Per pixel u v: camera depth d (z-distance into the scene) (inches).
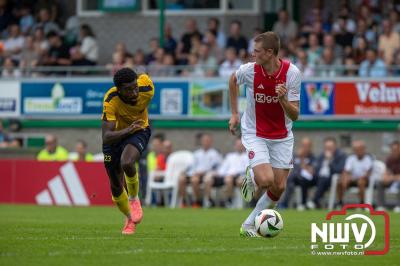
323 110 2394.2
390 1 2659.9
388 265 852.6
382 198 2158.0
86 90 2578.7
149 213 1838.1
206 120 2496.3
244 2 2859.3
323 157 2172.7
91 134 2586.1
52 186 2240.4
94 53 2760.8
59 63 2741.1
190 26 2691.9
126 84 1064.8
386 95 2363.4
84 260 850.1
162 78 2506.2
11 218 1600.6
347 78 2379.4
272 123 1112.8
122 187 1138.7
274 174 1127.6
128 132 1079.0
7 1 2997.0
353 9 2728.8
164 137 2529.5
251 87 1108.5
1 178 2295.8
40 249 946.7
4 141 2568.9
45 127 2618.1
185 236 1137.4
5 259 856.3
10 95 2632.9
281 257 890.7
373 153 2386.8
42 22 2898.6
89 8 2960.1
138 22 2901.1
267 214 1093.1
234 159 2231.8
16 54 2876.5
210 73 2571.4
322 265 840.3
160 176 2293.3
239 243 1027.3
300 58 2459.4
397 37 2477.9
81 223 1445.6
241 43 2623.0
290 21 2645.2
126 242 1027.9
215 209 2055.9
